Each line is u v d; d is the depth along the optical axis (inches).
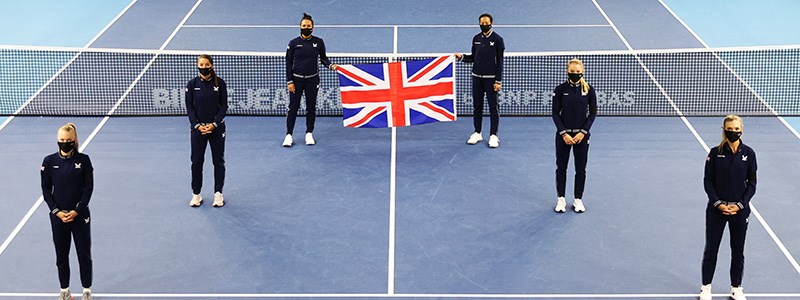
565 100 584.4
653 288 520.7
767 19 1065.5
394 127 754.8
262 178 659.4
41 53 932.0
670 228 586.2
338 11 1105.4
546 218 600.1
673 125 751.7
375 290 519.2
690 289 519.8
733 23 1049.5
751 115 768.3
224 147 650.8
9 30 1019.9
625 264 545.0
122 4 1138.0
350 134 740.7
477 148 711.7
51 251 557.9
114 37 997.8
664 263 546.0
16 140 721.0
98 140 724.0
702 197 627.8
